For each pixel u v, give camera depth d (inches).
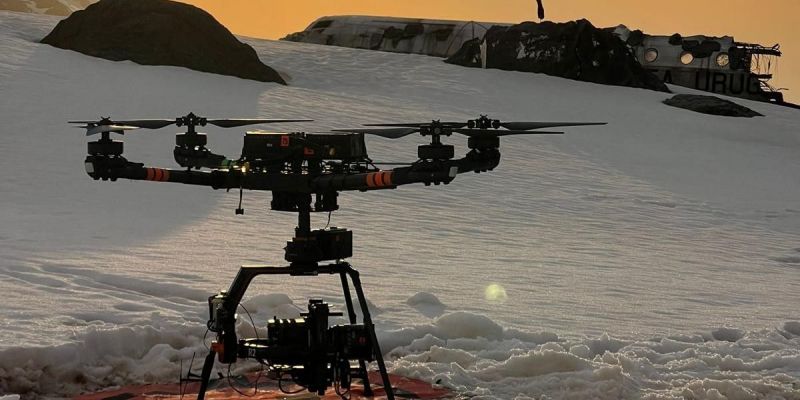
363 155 172.9
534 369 236.4
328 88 1501.0
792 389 229.9
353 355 180.5
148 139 860.0
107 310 289.9
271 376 228.1
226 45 1432.1
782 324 327.0
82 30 1389.0
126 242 469.4
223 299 179.2
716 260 553.6
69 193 650.8
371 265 441.1
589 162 1083.9
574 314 340.8
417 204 719.1
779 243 658.2
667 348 281.3
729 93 2044.8
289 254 178.2
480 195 794.2
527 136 1222.3
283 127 1028.5
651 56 2073.1
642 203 833.5
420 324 286.7
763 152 1333.7
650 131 1395.2
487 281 412.5
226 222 566.3
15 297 307.3
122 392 213.3
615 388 220.4
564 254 533.3
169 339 250.4
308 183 170.7
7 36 1408.7
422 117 1245.7
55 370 219.5
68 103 984.9
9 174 695.7
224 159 198.5
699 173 1104.2
